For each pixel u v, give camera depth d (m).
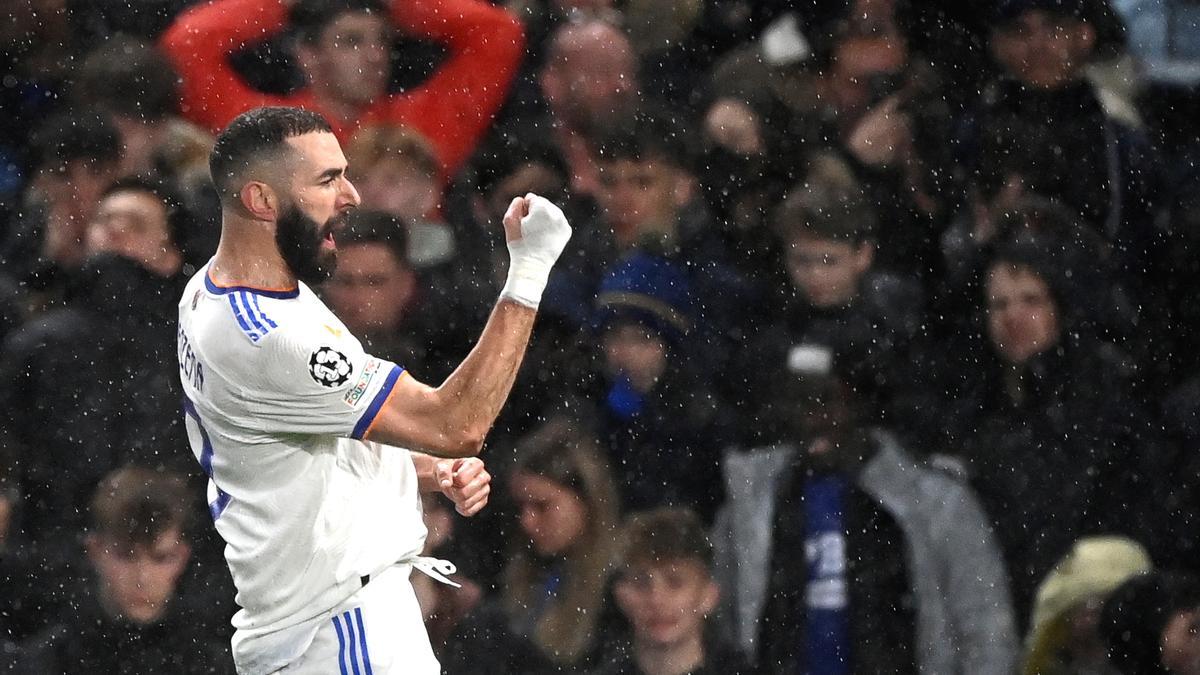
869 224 22.12
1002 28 23.64
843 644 19.80
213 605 20.23
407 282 21.64
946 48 23.91
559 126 23.33
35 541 20.31
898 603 19.94
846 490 20.19
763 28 24.05
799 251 21.91
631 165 22.34
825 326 21.64
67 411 20.55
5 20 23.58
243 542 14.12
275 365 13.62
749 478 20.47
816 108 23.45
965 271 22.14
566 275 22.08
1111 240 23.17
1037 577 20.56
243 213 13.83
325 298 21.44
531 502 20.14
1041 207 22.48
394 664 14.12
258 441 13.93
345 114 23.31
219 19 23.17
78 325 20.77
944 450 21.16
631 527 19.88
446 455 13.82
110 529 19.97
